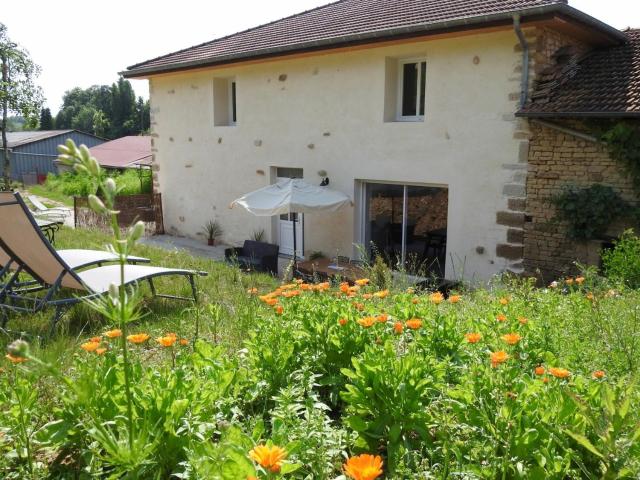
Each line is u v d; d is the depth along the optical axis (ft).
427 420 8.43
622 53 31.14
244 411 9.94
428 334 11.35
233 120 47.98
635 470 6.56
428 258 34.88
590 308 14.06
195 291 21.54
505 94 30.07
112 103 247.50
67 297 22.21
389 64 35.12
